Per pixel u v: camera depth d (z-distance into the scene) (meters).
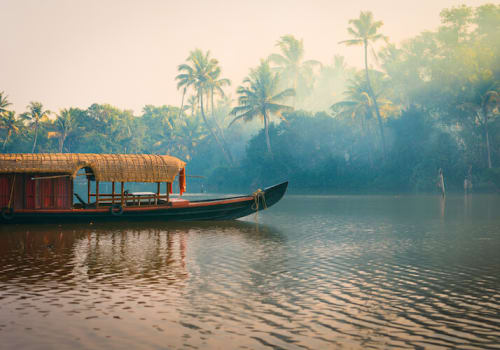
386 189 74.50
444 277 13.91
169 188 29.47
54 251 18.52
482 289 12.44
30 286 12.68
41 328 9.39
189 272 14.52
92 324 9.62
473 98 69.00
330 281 13.38
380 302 11.23
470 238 22.19
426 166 72.31
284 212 37.25
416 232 24.47
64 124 108.50
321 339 8.80
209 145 110.81
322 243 20.69
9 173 26.55
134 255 17.59
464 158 71.88
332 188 79.81
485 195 62.88
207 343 8.61
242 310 10.57
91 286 12.67
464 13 77.44
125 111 118.69
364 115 80.06
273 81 85.12
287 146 86.69
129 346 8.48
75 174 27.36
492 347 8.44
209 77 90.75
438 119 76.94
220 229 26.00
